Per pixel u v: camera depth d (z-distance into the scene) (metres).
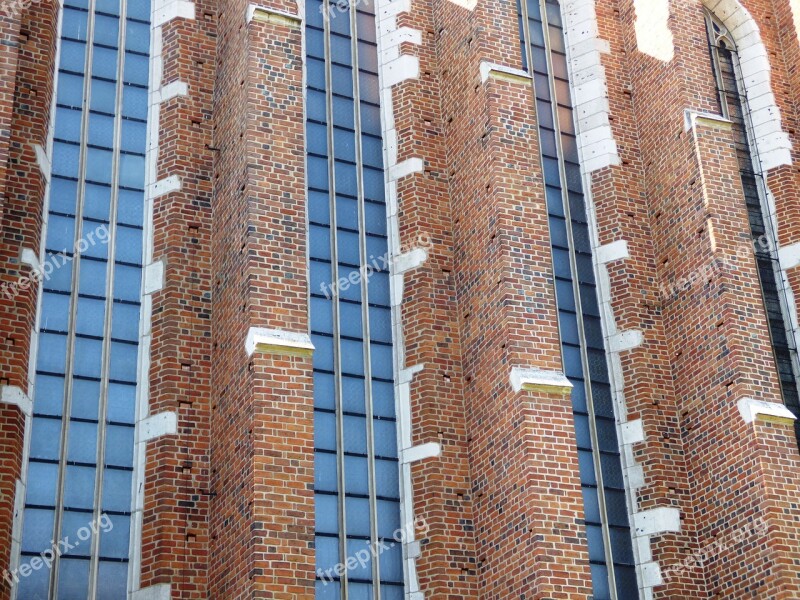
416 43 27.69
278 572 19.20
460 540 22.58
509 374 22.45
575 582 20.64
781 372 27.70
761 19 31.61
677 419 25.45
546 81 29.17
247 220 22.06
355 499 22.70
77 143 24.53
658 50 28.58
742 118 30.78
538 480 21.27
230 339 22.11
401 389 24.06
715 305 25.08
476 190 24.95
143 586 20.88
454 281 25.14
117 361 22.83
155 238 24.08
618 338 26.20
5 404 20.78
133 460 22.12
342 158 26.17
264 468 19.83
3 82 21.61
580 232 27.52
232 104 24.27
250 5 24.02
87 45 25.59
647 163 28.11
